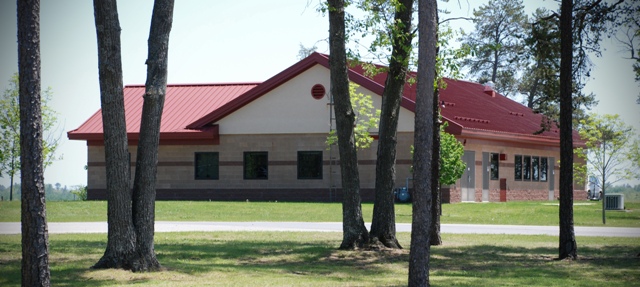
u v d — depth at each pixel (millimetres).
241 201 42562
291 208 34750
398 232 24688
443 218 31453
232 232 24000
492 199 44094
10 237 21016
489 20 65688
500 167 44875
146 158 15094
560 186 18672
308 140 42312
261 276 14859
